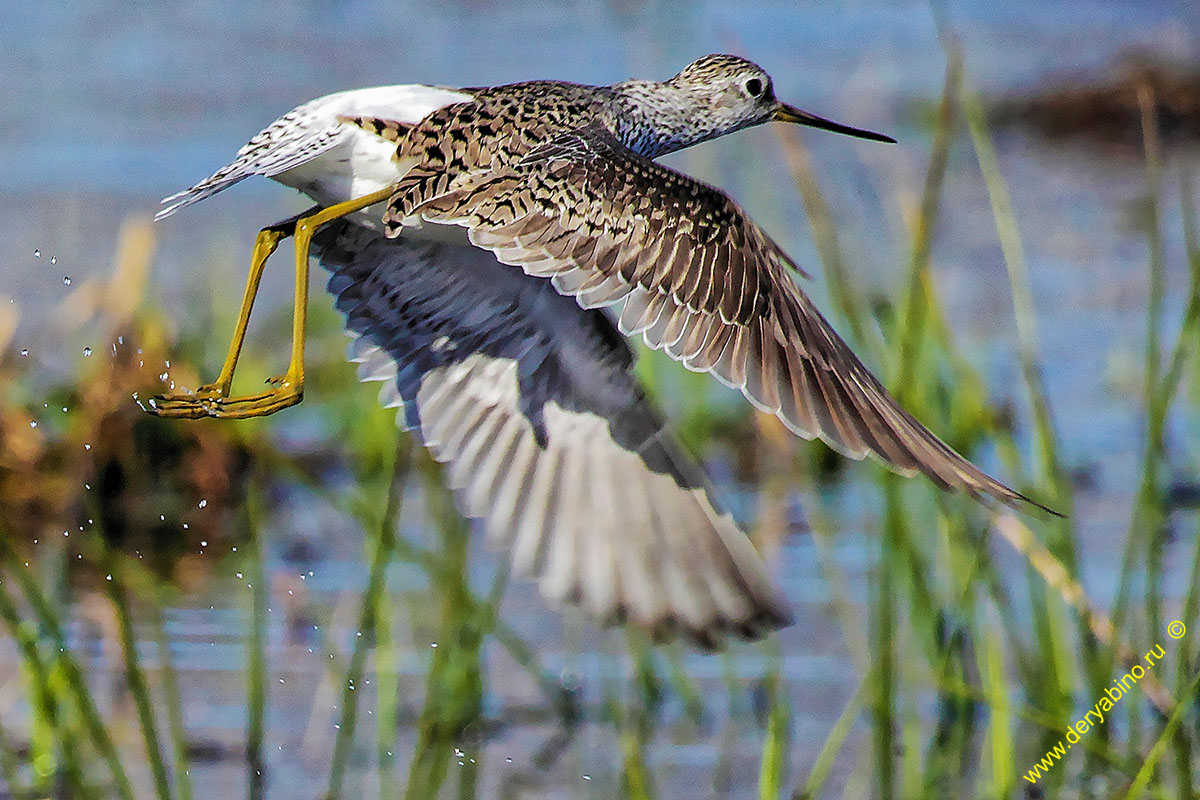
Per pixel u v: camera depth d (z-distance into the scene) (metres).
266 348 16.23
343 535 13.79
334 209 8.31
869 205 21.11
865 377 7.79
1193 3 30.69
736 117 10.13
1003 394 15.61
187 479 13.90
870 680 10.18
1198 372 14.92
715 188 7.82
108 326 14.53
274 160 8.12
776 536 13.65
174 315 16.66
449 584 10.78
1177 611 12.31
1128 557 10.60
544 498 9.37
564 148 8.03
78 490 13.50
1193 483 14.71
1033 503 7.54
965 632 11.16
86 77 24.42
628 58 25.67
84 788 9.82
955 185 22.58
